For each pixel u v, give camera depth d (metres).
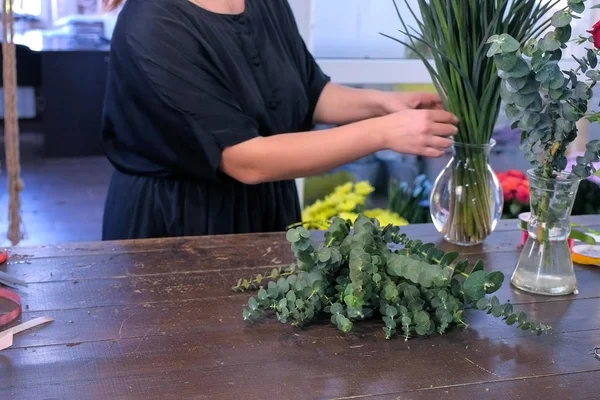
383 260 0.99
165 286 1.11
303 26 2.44
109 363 0.87
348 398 0.81
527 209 2.30
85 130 3.86
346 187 2.52
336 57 2.52
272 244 1.32
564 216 1.10
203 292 1.09
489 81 1.25
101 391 0.81
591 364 0.91
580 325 1.02
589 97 0.97
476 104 1.27
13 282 1.09
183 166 1.45
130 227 1.56
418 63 2.55
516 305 1.08
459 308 0.98
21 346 0.91
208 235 1.48
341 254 1.00
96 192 3.60
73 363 0.87
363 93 1.69
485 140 1.31
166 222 1.53
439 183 1.36
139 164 1.54
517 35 1.25
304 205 2.64
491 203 1.33
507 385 0.85
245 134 1.40
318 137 1.37
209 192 1.53
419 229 1.44
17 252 1.23
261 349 0.92
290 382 0.84
